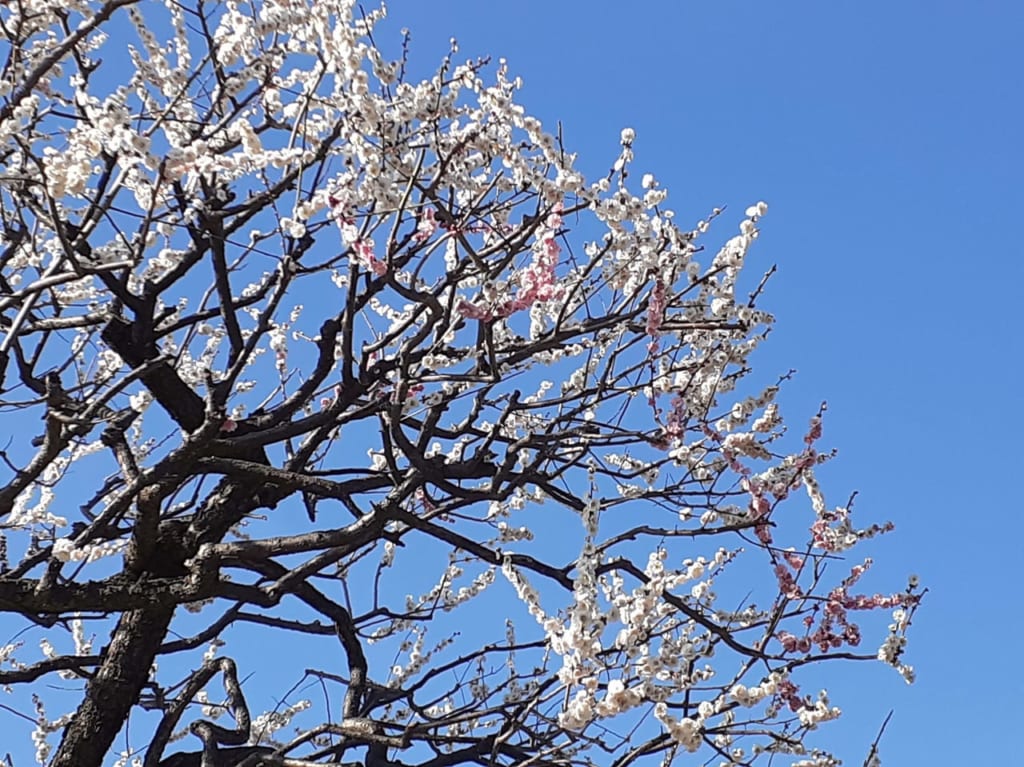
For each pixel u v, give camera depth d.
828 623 5.25
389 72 4.55
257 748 5.48
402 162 4.71
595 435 5.32
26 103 4.55
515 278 5.09
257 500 6.32
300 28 4.71
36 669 5.61
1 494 4.32
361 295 5.19
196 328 6.07
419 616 6.55
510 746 5.32
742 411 5.62
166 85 5.48
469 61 4.65
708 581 6.26
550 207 4.54
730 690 4.38
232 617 6.18
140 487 4.86
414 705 5.68
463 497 5.11
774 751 5.52
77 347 5.64
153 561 5.67
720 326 5.07
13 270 5.78
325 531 5.11
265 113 4.85
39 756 7.29
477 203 4.62
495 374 4.79
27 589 4.85
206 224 4.85
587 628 3.80
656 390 5.70
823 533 5.59
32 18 4.57
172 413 6.02
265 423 5.82
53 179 3.96
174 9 5.55
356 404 6.10
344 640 6.26
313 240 4.96
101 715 5.56
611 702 3.78
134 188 4.86
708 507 5.40
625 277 5.30
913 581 5.28
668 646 4.25
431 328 4.64
